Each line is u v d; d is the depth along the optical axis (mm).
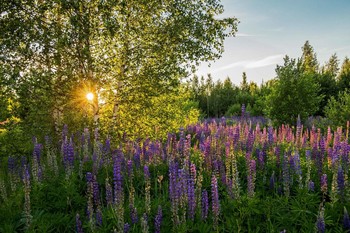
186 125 19234
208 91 58250
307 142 11641
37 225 6113
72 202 7332
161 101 13969
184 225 5434
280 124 21578
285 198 6602
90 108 14141
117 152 8703
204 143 9719
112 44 12297
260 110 36250
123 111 13141
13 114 12312
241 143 10156
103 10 11766
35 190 7352
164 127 13578
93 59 11938
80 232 5508
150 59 13172
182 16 13320
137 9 12898
